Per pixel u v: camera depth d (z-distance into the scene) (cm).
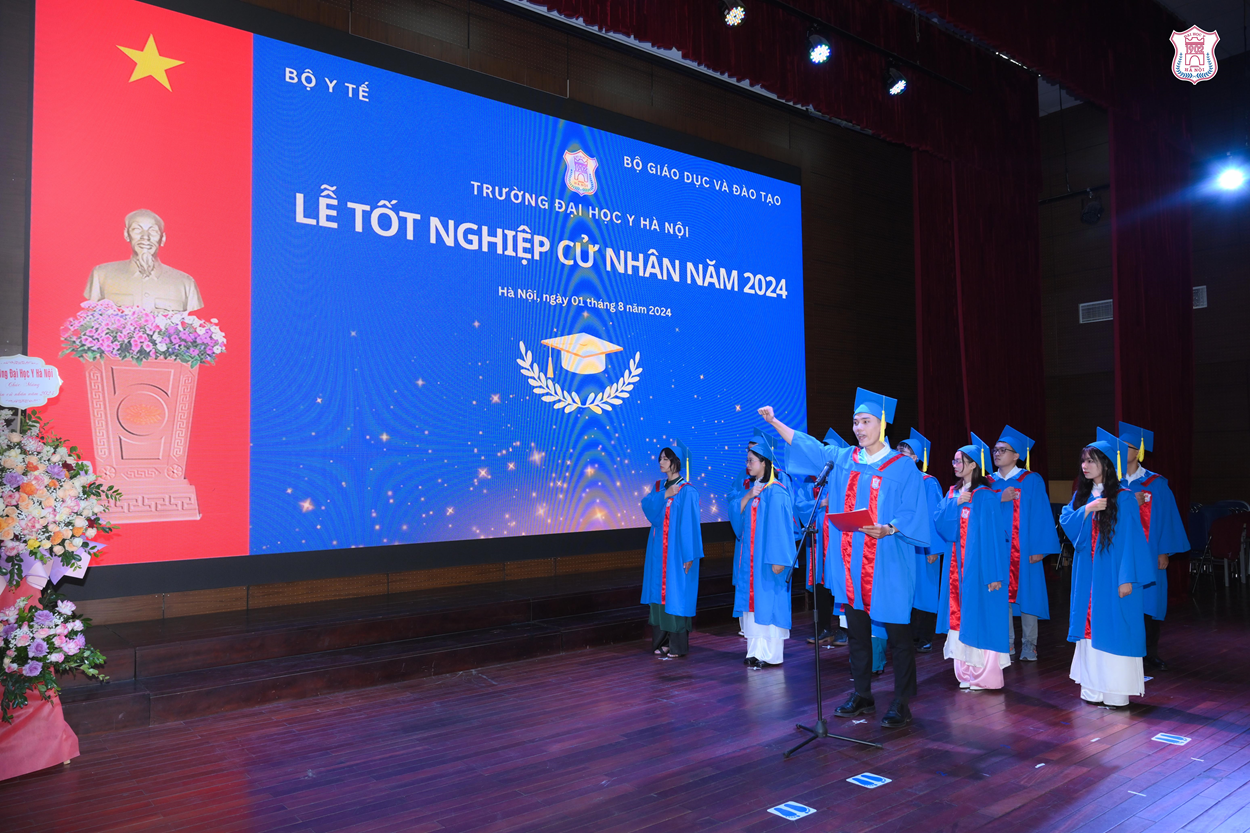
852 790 304
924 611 544
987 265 845
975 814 281
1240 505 840
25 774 327
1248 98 888
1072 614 423
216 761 343
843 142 891
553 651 534
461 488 584
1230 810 283
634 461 679
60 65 456
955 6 645
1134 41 816
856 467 381
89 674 359
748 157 789
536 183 642
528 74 655
